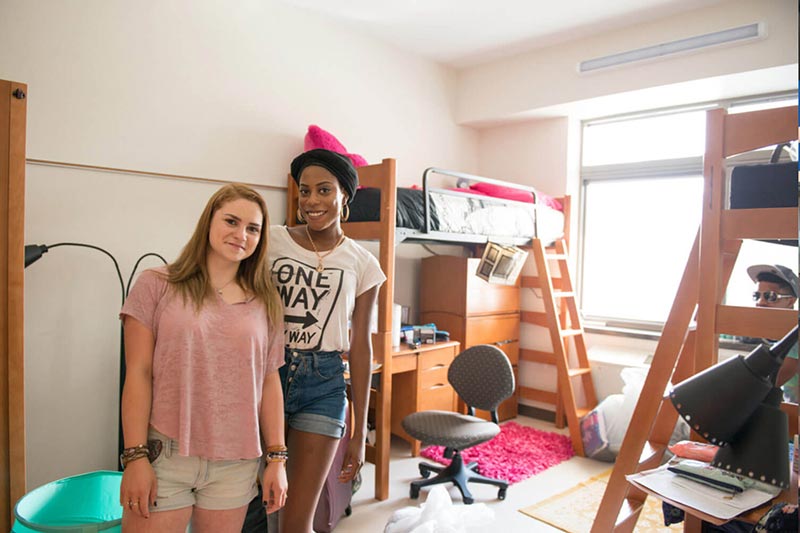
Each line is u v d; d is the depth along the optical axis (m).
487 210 3.66
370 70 4.00
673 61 3.60
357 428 1.76
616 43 3.82
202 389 1.35
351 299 1.70
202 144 3.09
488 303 4.20
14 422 1.68
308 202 1.68
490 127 4.88
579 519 2.70
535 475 3.28
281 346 1.53
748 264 3.73
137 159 2.84
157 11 2.90
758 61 3.29
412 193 3.24
